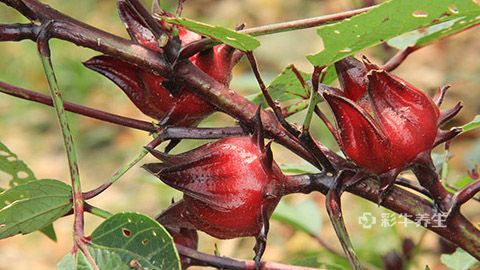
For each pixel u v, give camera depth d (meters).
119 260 0.50
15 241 1.35
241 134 0.53
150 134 0.55
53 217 0.53
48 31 0.52
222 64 0.54
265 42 1.61
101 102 1.74
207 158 0.51
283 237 1.19
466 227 0.53
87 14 2.06
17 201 0.51
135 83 0.54
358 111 0.51
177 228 0.54
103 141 1.60
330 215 0.51
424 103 0.51
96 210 0.52
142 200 1.39
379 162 0.51
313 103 0.51
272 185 0.51
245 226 0.51
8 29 0.51
